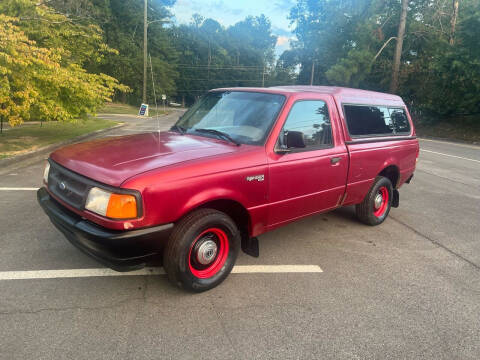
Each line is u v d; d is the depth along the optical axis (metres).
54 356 2.38
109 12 49.31
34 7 11.55
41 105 9.71
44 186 3.59
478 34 21.91
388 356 2.58
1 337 2.53
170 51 66.31
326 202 4.24
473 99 22.59
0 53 8.25
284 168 3.54
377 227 5.29
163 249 2.94
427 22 28.44
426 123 28.66
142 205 2.66
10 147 9.55
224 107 4.00
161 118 29.27
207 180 2.96
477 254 4.50
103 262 2.86
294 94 3.76
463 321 3.05
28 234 4.26
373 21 30.56
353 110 4.51
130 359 2.40
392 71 27.59
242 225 3.52
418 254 4.40
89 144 3.59
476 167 11.36
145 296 3.14
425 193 7.63
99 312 2.88
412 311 3.16
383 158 4.94
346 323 2.93
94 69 43.72
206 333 2.70
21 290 3.12
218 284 3.36
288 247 4.39
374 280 3.68
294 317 2.97
